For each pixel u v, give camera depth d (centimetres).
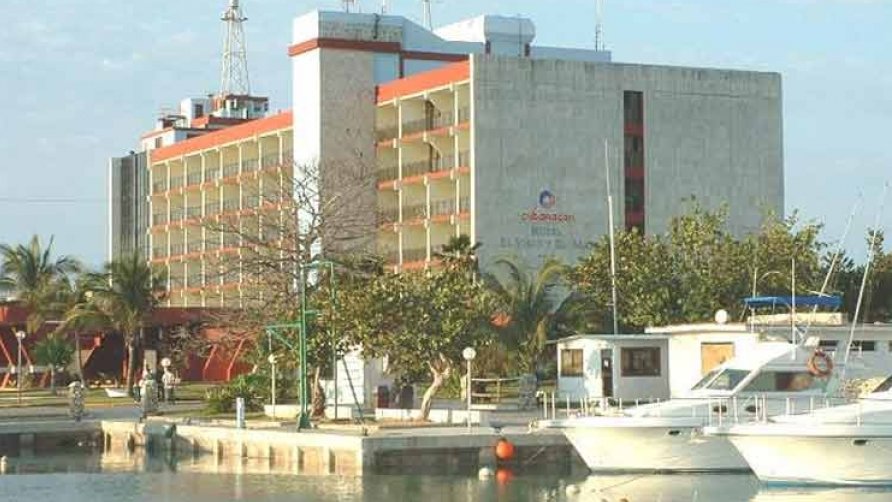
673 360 6325
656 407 5306
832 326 5972
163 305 13188
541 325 7494
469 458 5578
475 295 6500
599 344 6425
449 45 12331
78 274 11775
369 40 11900
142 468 6100
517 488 5138
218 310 10838
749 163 11669
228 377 11088
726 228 11531
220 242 12744
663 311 8188
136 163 15862
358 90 11812
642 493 4928
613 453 5322
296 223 8769
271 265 8194
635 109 11312
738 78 11669
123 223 16112
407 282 6378
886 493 4825
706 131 11538
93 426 7169
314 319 6688
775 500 4731
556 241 10931
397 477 5469
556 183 10962
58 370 10856
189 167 14462
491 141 10788
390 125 11800
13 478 5794
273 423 6775
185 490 5338
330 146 11662
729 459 5291
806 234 8656
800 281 8494
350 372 7325
